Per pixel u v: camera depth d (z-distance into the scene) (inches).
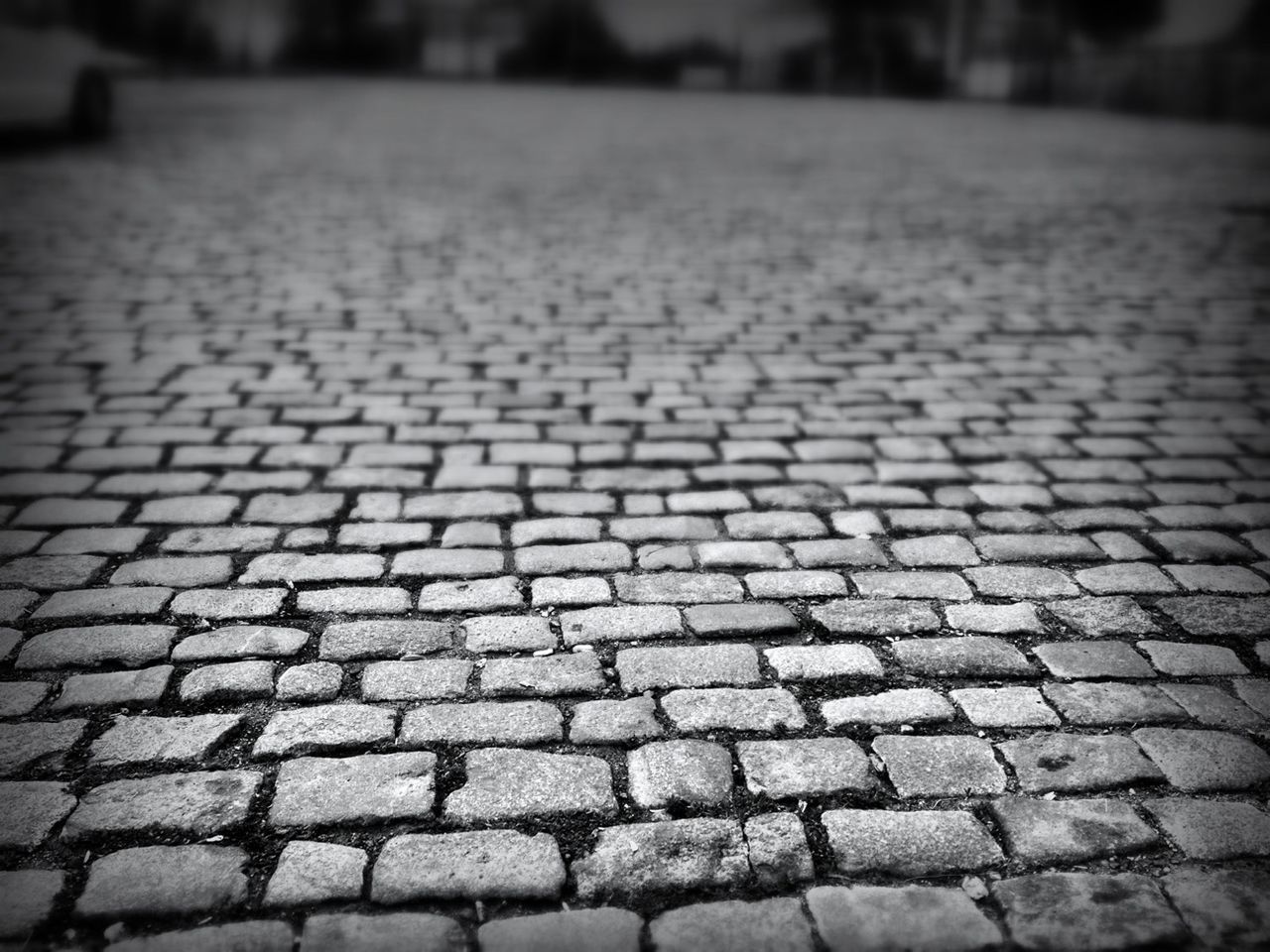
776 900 66.4
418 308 221.6
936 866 69.5
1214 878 68.6
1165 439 152.3
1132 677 91.7
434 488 132.0
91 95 476.1
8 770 76.8
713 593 106.3
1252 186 425.1
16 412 154.3
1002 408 165.9
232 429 150.0
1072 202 381.4
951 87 1270.9
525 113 804.0
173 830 71.3
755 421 158.7
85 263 251.3
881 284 251.6
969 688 89.9
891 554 115.7
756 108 951.6
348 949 62.1
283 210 332.5
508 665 92.4
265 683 88.6
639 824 73.0
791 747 81.7
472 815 73.6
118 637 95.0
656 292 241.1
